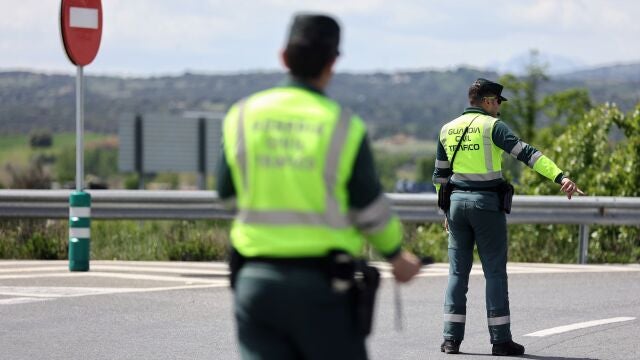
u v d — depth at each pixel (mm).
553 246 38000
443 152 20547
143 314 24297
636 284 30031
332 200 10180
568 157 44219
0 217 35812
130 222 40031
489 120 20156
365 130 10398
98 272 31062
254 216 10250
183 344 21031
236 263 10445
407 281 10883
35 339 21391
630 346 21266
